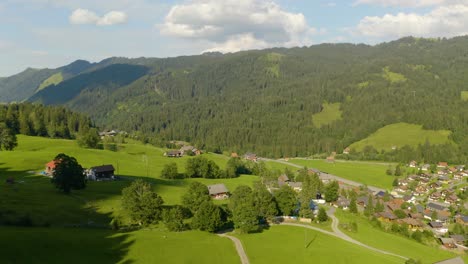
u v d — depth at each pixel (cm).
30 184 14038
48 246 7862
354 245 11688
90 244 8425
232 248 9706
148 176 19212
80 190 13838
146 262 8025
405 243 13538
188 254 8738
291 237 11394
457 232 16400
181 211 11331
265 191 13925
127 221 11062
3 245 7456
